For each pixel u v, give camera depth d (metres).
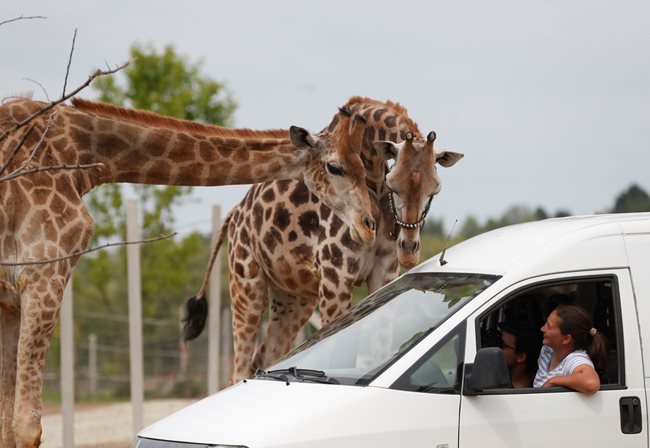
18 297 17.81
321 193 19.09
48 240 17.52
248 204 21.72
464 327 13.23
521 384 15.03
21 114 17.95
